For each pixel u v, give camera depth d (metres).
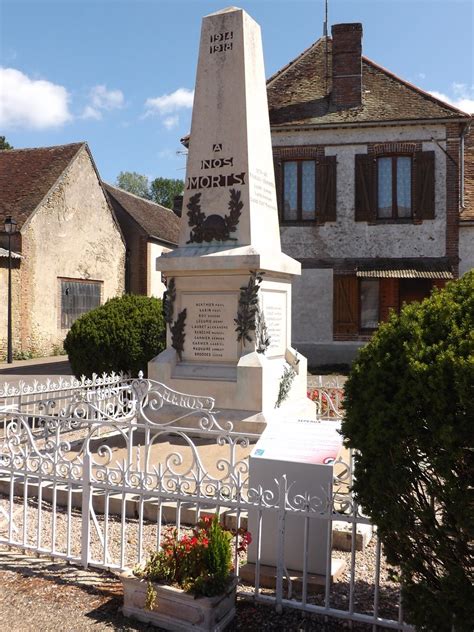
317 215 18.94
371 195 18.69
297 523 4.19
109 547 4.95
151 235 29.50
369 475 3.40
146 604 3.71
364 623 3.70
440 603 3.15
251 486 4.21
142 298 11.21
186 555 3.75
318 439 4.27
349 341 18.80
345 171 18.83
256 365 7.80
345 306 18.80
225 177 8.26
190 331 8.34
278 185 19.11
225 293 8.15
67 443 5.66
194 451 4.75
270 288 8.48
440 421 3.03
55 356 23.48
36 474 4.81
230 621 3.74
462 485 2.99
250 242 8.10
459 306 3.33
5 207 22.62
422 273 17.95
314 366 18.67
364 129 18.66
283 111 19.38
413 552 3.30
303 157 18.97
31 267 22.30
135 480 5.64
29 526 5.43
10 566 4.58
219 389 7.96
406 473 3.18
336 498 5.02
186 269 8.15
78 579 4.35
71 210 24.50
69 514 4.63
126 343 10.41
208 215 8.31
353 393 3.52
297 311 19.06
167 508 5.56
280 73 20.84
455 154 18.28
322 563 4.14
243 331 7.97
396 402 3.21
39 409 8.55
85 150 25.45
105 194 26.73
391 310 3.76
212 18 8.41
